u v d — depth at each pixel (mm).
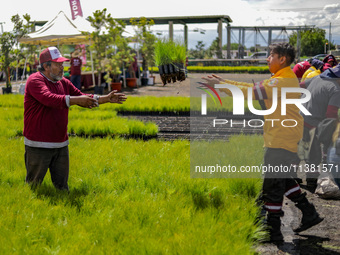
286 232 3633
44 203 3615
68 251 2732
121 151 5914
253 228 3201
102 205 3658
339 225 3795
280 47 3287
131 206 3580
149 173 4656
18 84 23672
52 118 3930
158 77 29312
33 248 2793
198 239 2859
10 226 3162
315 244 3361
